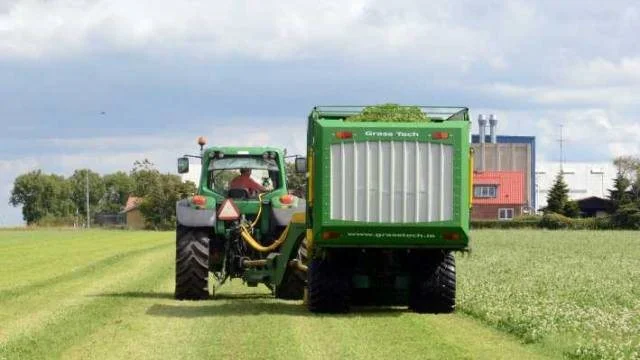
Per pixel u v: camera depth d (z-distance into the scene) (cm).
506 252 4259
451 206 1705
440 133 1703
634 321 1571
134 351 1306
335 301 1741
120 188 19000
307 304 1828
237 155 2155
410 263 1788
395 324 1580
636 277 2689
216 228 2080
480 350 1301
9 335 1470
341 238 1705
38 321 1644
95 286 2400
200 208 2066
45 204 18412
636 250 4600
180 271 2036
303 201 2144
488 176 12812
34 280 2628
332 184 1698
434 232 1700
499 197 12694
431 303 1762
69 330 1505
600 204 12400
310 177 1794
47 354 1279
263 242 2150
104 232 8369
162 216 11188
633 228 9306
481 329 1515
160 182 11212
